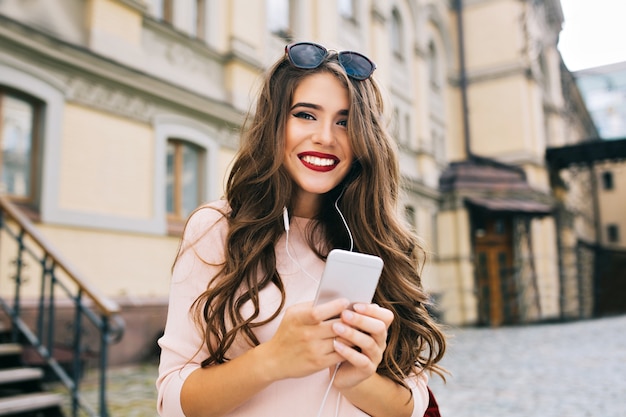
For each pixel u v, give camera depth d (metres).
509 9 19.77
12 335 4.83
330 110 1.30
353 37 13.88
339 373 1.11
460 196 17.33
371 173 1.35
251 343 1.18
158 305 7.79
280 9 11.25
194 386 1.10
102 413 3.95
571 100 25.62
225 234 1.28
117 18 7.61
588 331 13.59
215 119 9.16
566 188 22.53
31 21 6.63
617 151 18.95
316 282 1.28
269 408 1.17
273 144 1.29
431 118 18.27
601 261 31.31
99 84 7.33
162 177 8.17
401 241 1.40
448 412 5.22
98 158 7.27
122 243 7.50
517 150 19.25
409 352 1.29
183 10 8.88
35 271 6.39
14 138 6.53
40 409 4.02
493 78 19.84
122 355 7.22
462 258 17.05
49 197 6.62
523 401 5.66
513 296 17.27
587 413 5.11
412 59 17.12
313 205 1.40
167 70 8.38
